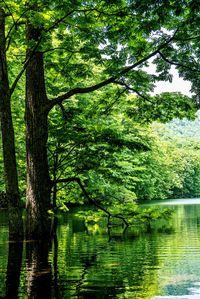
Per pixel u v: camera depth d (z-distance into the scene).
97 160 13.08
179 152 70.06
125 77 13.39
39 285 6.29
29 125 12.22
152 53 12.44
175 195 68.88
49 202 12.16
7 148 11.23
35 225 11.73
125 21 11.67
